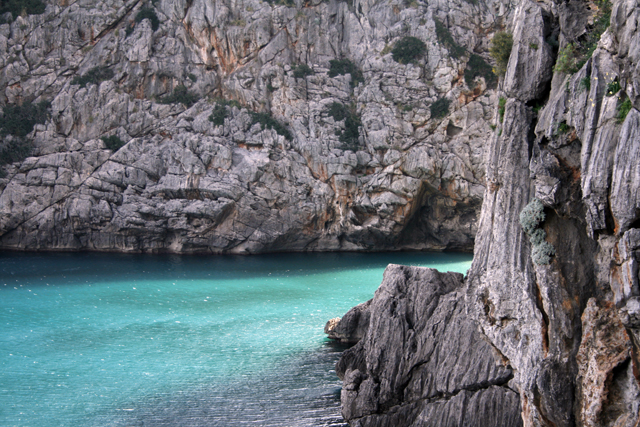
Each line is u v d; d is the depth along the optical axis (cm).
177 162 5838
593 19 1616
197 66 6419
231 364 2805
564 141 1504
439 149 5919
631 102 1262
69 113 5922
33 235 5803
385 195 5859
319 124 6197
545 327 1577
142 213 5800
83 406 2284
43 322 3481
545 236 1616
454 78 6066
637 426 1236
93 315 3653
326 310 3850
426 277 2381
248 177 5812
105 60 6191
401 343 2262
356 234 6209
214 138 5953
